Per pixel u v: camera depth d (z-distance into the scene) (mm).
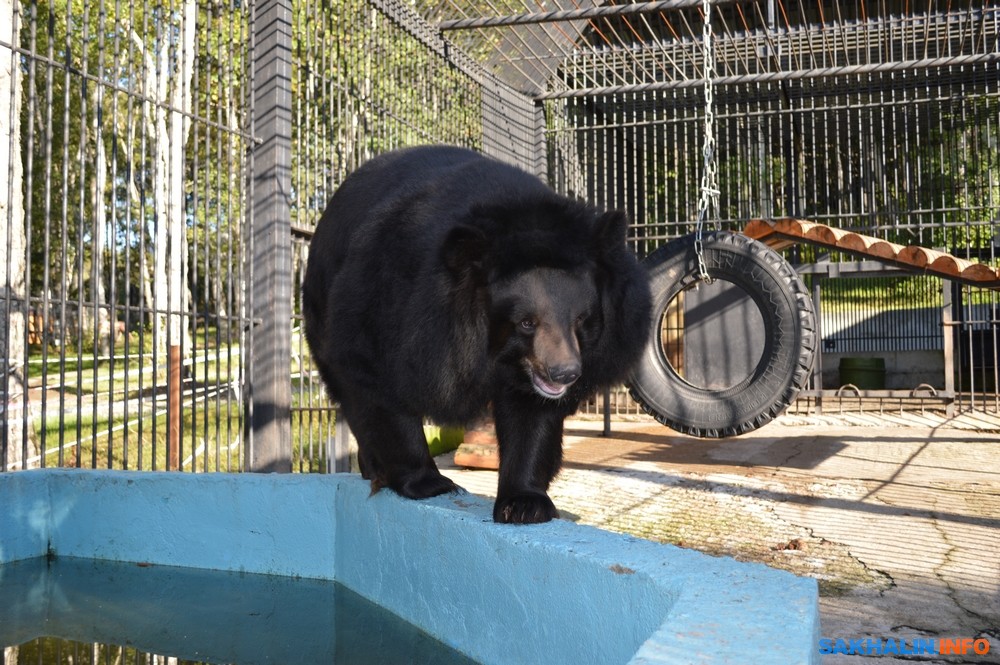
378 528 3592
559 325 3066
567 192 11391
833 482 6832
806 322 6391
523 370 3248
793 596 2059
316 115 6578
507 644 2805
